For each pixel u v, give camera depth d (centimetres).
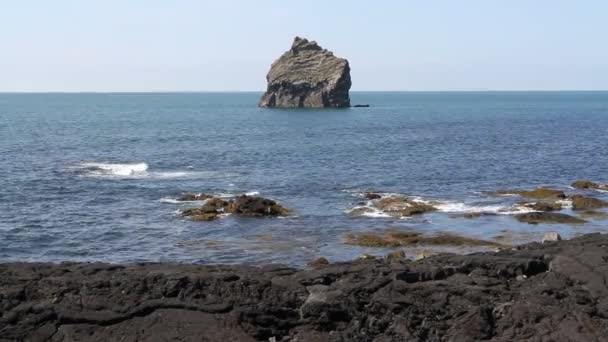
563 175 5125
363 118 13800
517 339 1323
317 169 5428
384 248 2841
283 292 1488
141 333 1314
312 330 1379
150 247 2908
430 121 12794
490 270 1650
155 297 1458
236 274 1584
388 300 1448
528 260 1664
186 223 3369
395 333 1370
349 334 1363
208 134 9156
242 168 5491
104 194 4181
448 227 3238
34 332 1309
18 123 11225
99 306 1396
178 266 1698
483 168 5497
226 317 1376
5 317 1341
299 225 3303
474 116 14962
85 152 6581
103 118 13612
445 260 1723
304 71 17888
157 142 7819
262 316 1387
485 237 3017
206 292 1488
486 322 1378
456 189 4434
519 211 3597
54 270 1612
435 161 5959
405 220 3400
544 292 1498
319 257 2702
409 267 1650
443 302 1458
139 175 5038
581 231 3125
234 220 3425
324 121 12681
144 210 3700
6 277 1534
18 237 3073
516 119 13462
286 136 8875
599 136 8656
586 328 1336
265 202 3581
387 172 5250
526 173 5212
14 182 4547
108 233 3166
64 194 4159
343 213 3588
